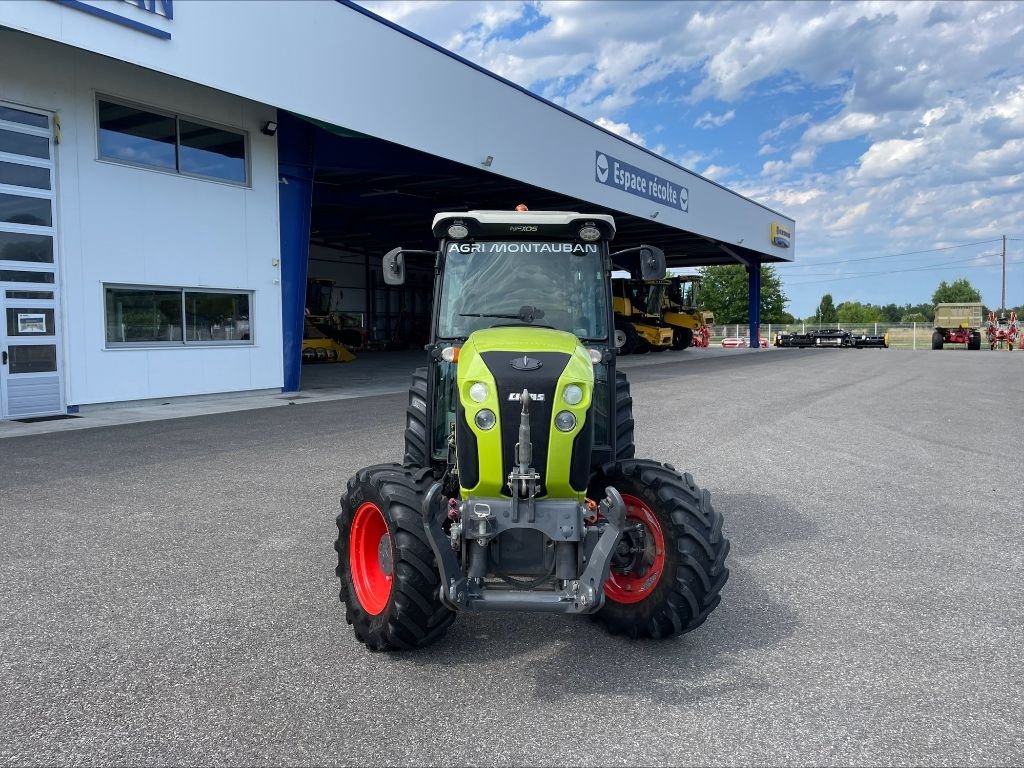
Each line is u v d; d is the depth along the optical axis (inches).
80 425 431.2
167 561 201.5
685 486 156.6
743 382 730.8
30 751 114.2
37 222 457.4
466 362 147.6
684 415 490.3
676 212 1179.3
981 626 164.4
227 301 573.9
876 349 1659.7
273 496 270.2
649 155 1079.6
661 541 153.3
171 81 521.3
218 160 561.0
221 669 141.5
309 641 154.4
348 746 116.4
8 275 446.3
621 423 211.6
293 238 623.2
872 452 367.9
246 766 111.0
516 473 135.8
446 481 160.9
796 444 388.2
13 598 175.2
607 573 134.0
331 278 1343.5
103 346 493.7
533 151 808.3
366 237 1234.0
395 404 539.5
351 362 1034.1
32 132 452.4
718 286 3161.9
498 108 747.4
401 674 140.9
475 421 139.3
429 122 660.1
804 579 193.3
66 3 413.4
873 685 137.7
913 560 208.5
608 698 132.5
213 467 319.0
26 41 446.0
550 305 180.5
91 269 483.5
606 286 181.8
